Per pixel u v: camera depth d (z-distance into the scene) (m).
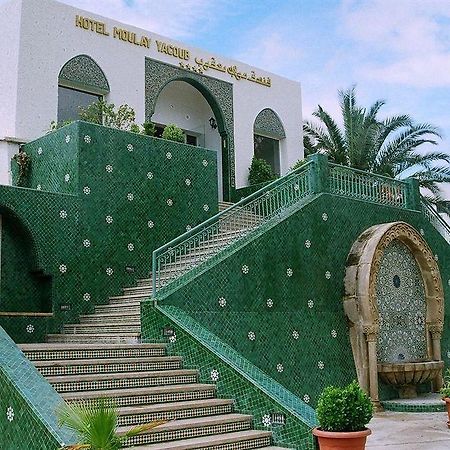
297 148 21.22
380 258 13.03
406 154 26.47
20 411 6.67
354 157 25.78
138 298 11.34
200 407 8.05
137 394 7.95
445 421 10.85
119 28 16.64
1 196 10.88
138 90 16.86
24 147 13.48
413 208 15.38
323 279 12.47
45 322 11.12
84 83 15.71
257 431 7.90
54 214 11.48
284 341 11.30
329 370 12.02
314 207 12.63
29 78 14.58
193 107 19.81
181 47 18.12
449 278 15.78
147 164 12.99
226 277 10.59
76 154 11.95
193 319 9.80
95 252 11.89
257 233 11.46
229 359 8.70
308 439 7.41
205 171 14.08
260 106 20.30
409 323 13.89
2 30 14.98
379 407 12.20
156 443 7.14
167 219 13.13
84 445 5.29
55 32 15.23
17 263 11.26
